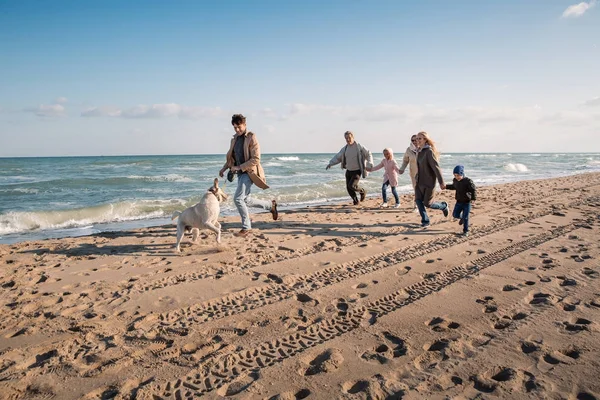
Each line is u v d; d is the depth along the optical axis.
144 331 3.40
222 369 2.79
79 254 6.01
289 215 9.62
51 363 2.90
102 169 34.31
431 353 2.94
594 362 2.74
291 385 2.58
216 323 3.55
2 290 4.44
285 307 3.90
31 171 31.59
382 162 10.64
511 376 2.59
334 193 15.45
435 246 6.19
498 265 5.08
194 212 6.04
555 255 5.47
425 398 2.39
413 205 10.98
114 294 4.29
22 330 3.42
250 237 7.03
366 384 2.55
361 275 4.84
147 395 2.49
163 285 4.58
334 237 7.00
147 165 41.81
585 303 3.78
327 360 2.85
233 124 6.80
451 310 3.72
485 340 3.12
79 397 2.50
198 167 37.53
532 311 3.63
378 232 7.38
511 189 14.98
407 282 4.56
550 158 70.44
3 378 2.71
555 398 2.35
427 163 7.21
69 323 3.57
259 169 7.00
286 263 5.38
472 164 43.53
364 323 3.51
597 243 6.07
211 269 5.16
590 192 13.41
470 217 8.65
